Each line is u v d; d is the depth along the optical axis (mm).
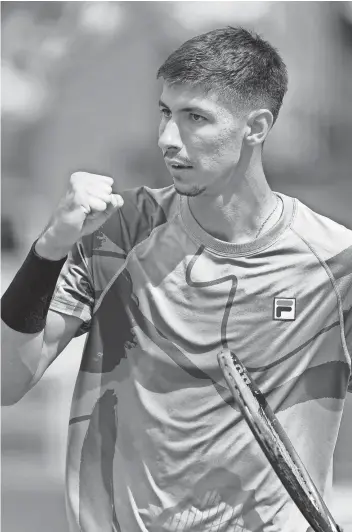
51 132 39375
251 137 7809
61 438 21016
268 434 7539
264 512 8141
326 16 36688
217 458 8109
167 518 8172
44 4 39281
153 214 8281
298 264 8133
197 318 8109
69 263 8141
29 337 7574
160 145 7672
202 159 7637
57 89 39219
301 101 38281
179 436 8125
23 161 40469
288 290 8125
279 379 8188
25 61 40062
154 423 8141
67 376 26609
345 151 39312
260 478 8133
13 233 39625
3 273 36219
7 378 7812
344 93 37844
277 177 39500
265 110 7812
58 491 17484
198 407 8117
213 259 8094
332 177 39812
